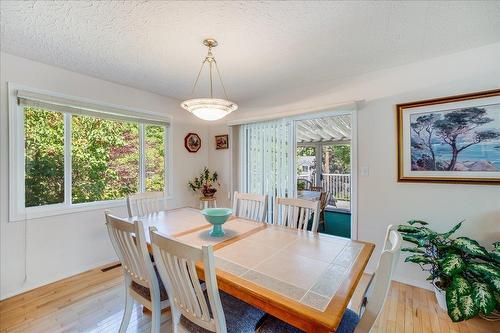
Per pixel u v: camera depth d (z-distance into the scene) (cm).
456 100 208
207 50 204
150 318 179
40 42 190
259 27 170
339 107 266
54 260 237
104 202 279
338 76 266
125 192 307
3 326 170
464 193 208
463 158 206
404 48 203
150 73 256
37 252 227
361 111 259
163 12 152
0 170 208
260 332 110
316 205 191
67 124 254
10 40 187
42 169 237
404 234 205
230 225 194
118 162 300
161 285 148
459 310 149
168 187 351
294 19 161
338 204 576
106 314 183
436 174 218
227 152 388
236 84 293
